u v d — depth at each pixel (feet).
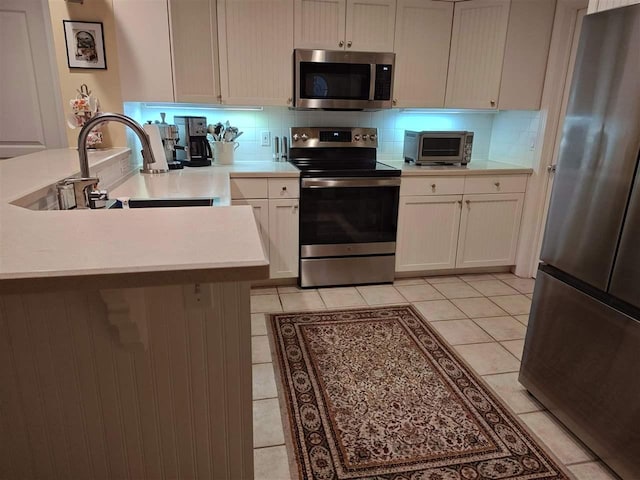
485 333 8.86
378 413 6.46
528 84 11.07
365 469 5.44
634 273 4.97
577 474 5.42
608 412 5.43
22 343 3.03
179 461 3.53
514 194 11.56
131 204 6.36
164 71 9.49
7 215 3.56
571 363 6.01
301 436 5.98
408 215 11.06
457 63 11.01
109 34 9.03
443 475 5.37
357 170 10.39
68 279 2.43
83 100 8.78
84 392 3.22
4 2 9.96
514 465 5.54
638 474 5.06
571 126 5.82
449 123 12.68
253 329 8.87
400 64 10.76
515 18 10.59
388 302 10.27
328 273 10.97
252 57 10.04
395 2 10.33
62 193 5.05
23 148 10.75
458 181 11.09
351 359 7.84
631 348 5.07
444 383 7.20
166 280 2.53
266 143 11.66
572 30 10.40
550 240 6.29
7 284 2.38
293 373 7.40
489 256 11.94
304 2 9.94
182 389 3.35
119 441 3.39
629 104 4.94
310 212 10.47
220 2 9.57
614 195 5.17
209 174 9.21
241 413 3.50
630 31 4.91
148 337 3.18
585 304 5.71
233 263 2.62
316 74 10.23
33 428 3.23
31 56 10.32
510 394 6.95
